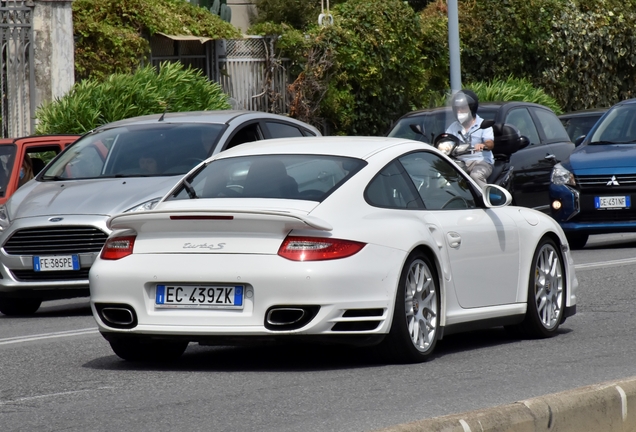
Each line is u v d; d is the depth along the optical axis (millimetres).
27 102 42656
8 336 21500
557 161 37906
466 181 19203
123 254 16625
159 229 16406
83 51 46750
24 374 16969
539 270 19812
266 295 15719
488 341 19516
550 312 19891
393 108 60281
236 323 15852
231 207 16547
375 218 16594
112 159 26562
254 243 15922
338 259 15812
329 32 56719
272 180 17188
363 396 14695
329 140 18547
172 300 16188
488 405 14141
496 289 18734
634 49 72188
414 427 10914
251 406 14211
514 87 60906
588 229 34188
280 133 28516
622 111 37344
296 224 15789
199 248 16109
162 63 48312
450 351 18375
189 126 27281
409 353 16719
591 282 26484
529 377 15953
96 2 48094
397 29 59156
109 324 16688
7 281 24188
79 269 23969
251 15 74438
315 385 15484
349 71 57531
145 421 13508
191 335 16062
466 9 65250
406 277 16547
